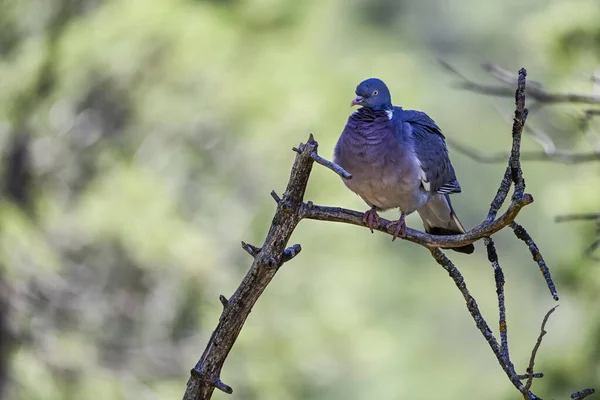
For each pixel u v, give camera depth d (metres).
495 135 24.28
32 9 14.34
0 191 13.80
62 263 13.30
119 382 13.43
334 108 14.21
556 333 10.38
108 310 13.84
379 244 16.38
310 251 14.29
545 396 10.17
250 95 14.38
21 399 12.62
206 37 14.38
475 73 25.22
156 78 14.59
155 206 13.53
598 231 7.11
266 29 15.08
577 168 10.38
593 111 7.30
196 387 4.91
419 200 7.24
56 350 13.05
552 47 9.70
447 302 20.98
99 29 13.95
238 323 4.88
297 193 4.84
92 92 14.69
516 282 22.09
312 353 13.77
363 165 7.05
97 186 14.07
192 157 14.88
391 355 15.80
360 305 14.95
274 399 13.70
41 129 14.17
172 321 14.12
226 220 14.48
